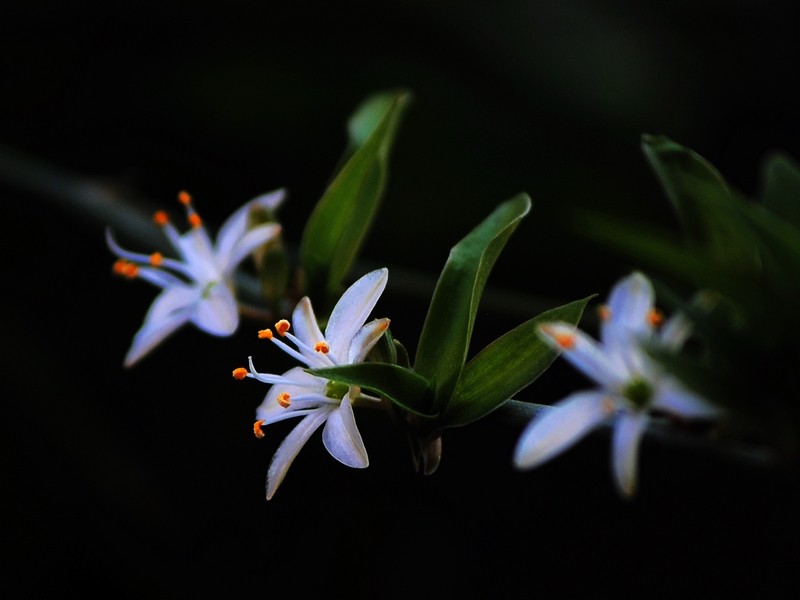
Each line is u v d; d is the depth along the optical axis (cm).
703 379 14
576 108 29
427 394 14
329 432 14
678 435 15
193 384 27
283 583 25
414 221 28
